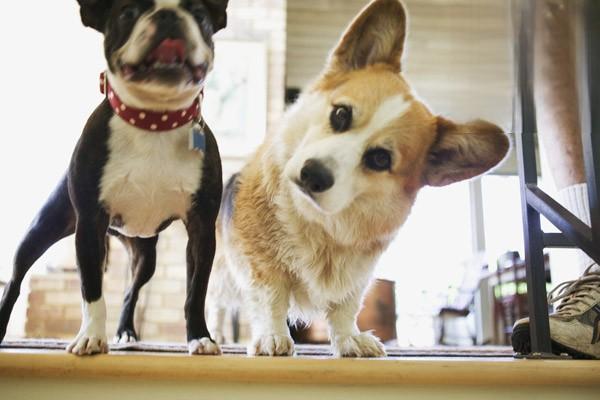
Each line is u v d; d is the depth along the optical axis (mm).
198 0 1074
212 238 1143
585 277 1241
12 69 3205
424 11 2850
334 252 1257
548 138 1695
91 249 1062
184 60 1002
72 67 3270
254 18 3447
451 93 2988
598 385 930
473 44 2918
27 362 908
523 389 937
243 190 1347
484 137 1379
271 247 1246
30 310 3092
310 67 3322
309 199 1242
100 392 918
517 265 3459
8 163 3037
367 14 1396
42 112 3170
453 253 3572
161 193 1124
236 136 3312
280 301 1240
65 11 3307
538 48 1686
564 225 1059
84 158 1078
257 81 3369
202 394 919
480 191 3527
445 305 3688
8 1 3266
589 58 1004
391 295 3186
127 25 1023
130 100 1062
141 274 1410
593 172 1000
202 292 1128
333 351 1252
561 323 1152
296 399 920
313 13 3035
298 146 1307
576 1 1065
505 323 3600
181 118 1093
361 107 1325
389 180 1309
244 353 1303
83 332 1003
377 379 908
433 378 909
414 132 1332
